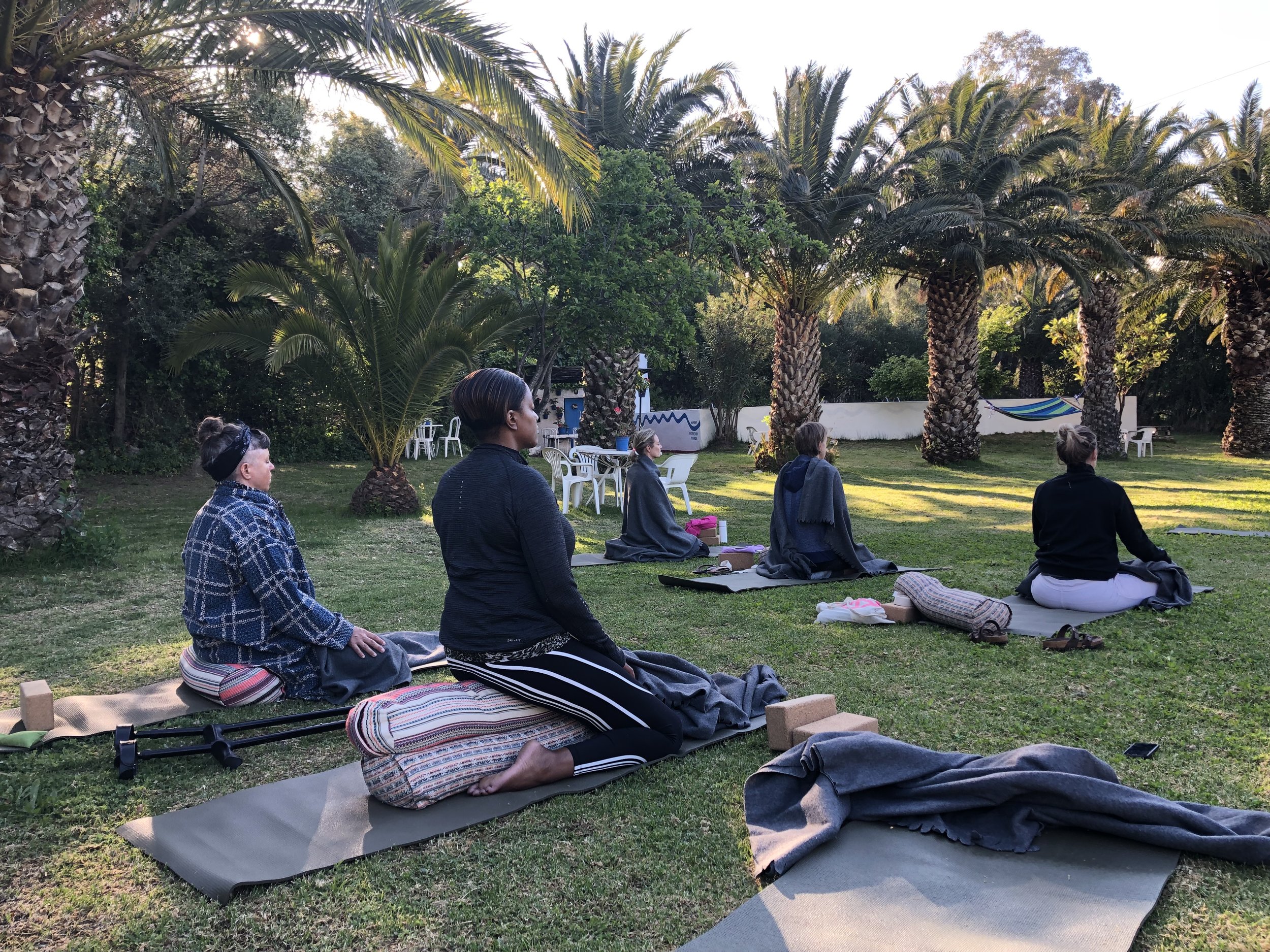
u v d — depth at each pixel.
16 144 7.28
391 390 11.38
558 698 2.98
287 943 2.16
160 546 9.03
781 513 7.01
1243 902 2.20
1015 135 19.62
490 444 3.02
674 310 14.20
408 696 2.93
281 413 21.50
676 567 7.77
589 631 2.98
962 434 19.81
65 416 8.17
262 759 3.36
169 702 3.96
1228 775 2.98
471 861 2.54
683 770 3.15
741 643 4.91
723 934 2.12
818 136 16.38
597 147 14.05
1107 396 21.62
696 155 16.22
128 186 16.73
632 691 3.10
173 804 2.98
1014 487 14.87
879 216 16.17
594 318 13.81
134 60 8.11
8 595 6.59
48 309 7.64
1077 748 2.68
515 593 2.93
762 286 18.23
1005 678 4.15
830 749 2.75
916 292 35.81
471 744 2.96
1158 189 19.22
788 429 18.50
